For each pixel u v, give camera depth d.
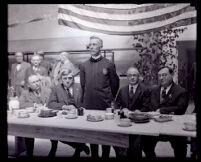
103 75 3.97
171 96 3.17
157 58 4.36
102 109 4.02
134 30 4.12
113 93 4.06
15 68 4.91
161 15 3.96
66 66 4.70
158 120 2.47
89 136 2.27
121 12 4.15
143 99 3.34
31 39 5.11
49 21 4.97
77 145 3.14
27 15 5.11
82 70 4.13
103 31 4.23
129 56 4.48
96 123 2.41
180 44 4.23
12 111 2.96
